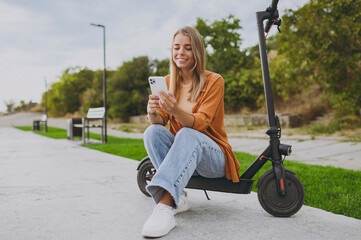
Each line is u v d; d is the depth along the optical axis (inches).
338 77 389.7
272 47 714.8
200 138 74.9
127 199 99.5
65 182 126.6
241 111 655.1
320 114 522.9
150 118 81.4
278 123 82.7
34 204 93.7
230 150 82.5
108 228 72.9
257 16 85.9
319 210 86.7
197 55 80.5
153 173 102.1
